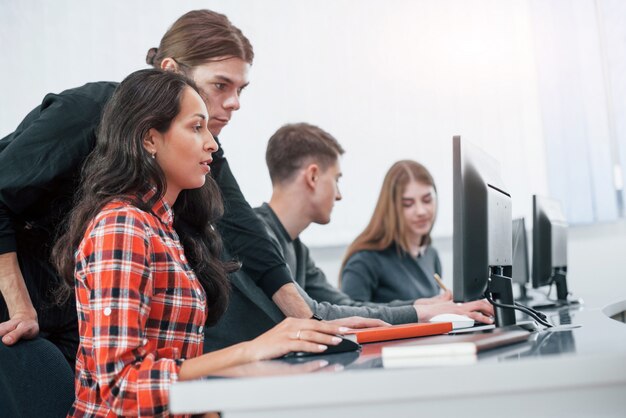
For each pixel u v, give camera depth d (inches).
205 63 68.3
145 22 149.9
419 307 72.4
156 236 45.9
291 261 93.2
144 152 48.3
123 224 43.7
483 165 60.5
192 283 48.3
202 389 31.3
